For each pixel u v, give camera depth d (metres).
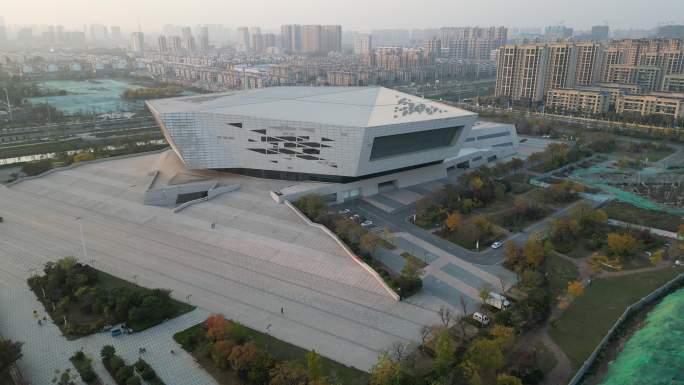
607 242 104.56
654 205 129.75
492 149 178.38
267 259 97.81
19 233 113.06
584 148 188.25
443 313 79.81
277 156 136.00
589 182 150.88
